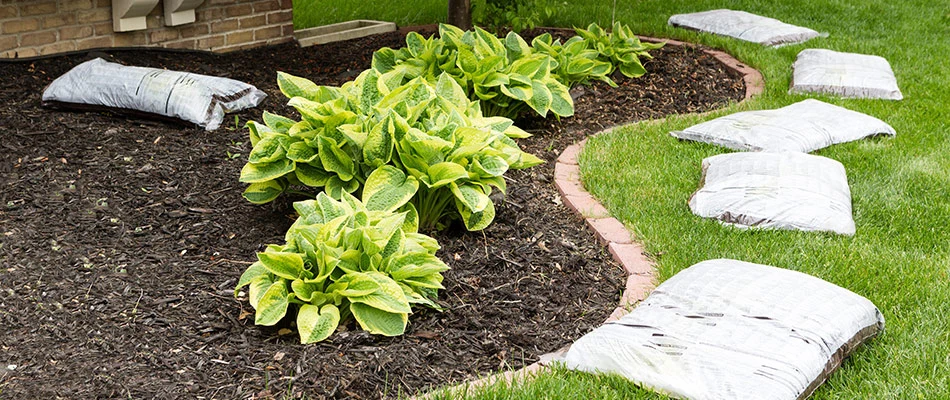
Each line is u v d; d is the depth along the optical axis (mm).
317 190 4574
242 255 3982
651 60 7590
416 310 3562
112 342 3230
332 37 8242
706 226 4324
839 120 5680
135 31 7074
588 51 6918
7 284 3584
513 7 7672
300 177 4117
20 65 6363
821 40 8312
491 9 7668
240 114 5809
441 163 3941
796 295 3215
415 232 3814
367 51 7793
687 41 8445
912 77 7184
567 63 6539
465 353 3275
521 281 3836
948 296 3619
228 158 5047
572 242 4234
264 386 2992
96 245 3975
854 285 3723
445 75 4734
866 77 6727
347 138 3986
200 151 5125
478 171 4102
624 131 5758
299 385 2992
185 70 6820
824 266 3881
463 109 4645
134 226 4184
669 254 4004
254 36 7812
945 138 5668
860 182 4906
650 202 4605
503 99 5824
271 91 6473
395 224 3488
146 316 3418
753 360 2879
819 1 10062
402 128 4043
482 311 3576
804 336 2992
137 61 6820
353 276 3285
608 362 3020
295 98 4242
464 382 3053
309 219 3572
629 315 3238
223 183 4715
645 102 6531
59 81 5691
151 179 4695
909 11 9727
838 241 4152
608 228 4305
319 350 3205
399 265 3434
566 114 5836
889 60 7695
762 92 6730
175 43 7312
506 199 4664
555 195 4805
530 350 3307
